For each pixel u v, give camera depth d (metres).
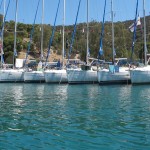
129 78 47.69
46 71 50.59
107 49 80.94
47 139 14.05
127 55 77.69
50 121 18.30
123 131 15.64
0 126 16.86
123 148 12.66
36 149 12.53
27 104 26.03
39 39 99.50
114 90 39.00
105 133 15.19
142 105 25.20
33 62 59.28
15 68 56.97
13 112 21.67
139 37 79.12
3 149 12.52
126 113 21.19
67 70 48.62
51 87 44.62
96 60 53.78
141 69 45.44
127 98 30.33
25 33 110.00
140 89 39.94
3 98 30.75
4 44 93.44
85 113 21.20
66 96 32.47
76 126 16.84
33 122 18.00
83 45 88.00
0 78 53.09
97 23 92.12
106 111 22.09
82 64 51.81
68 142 13.55
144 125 17.08
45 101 28.14
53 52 100.38
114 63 48.53
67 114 20.80
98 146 12.94
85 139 14.05
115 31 88.69
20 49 96.62
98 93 35.47
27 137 14.41
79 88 42.50
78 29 94.12
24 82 52.75
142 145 13.07
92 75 49.50
